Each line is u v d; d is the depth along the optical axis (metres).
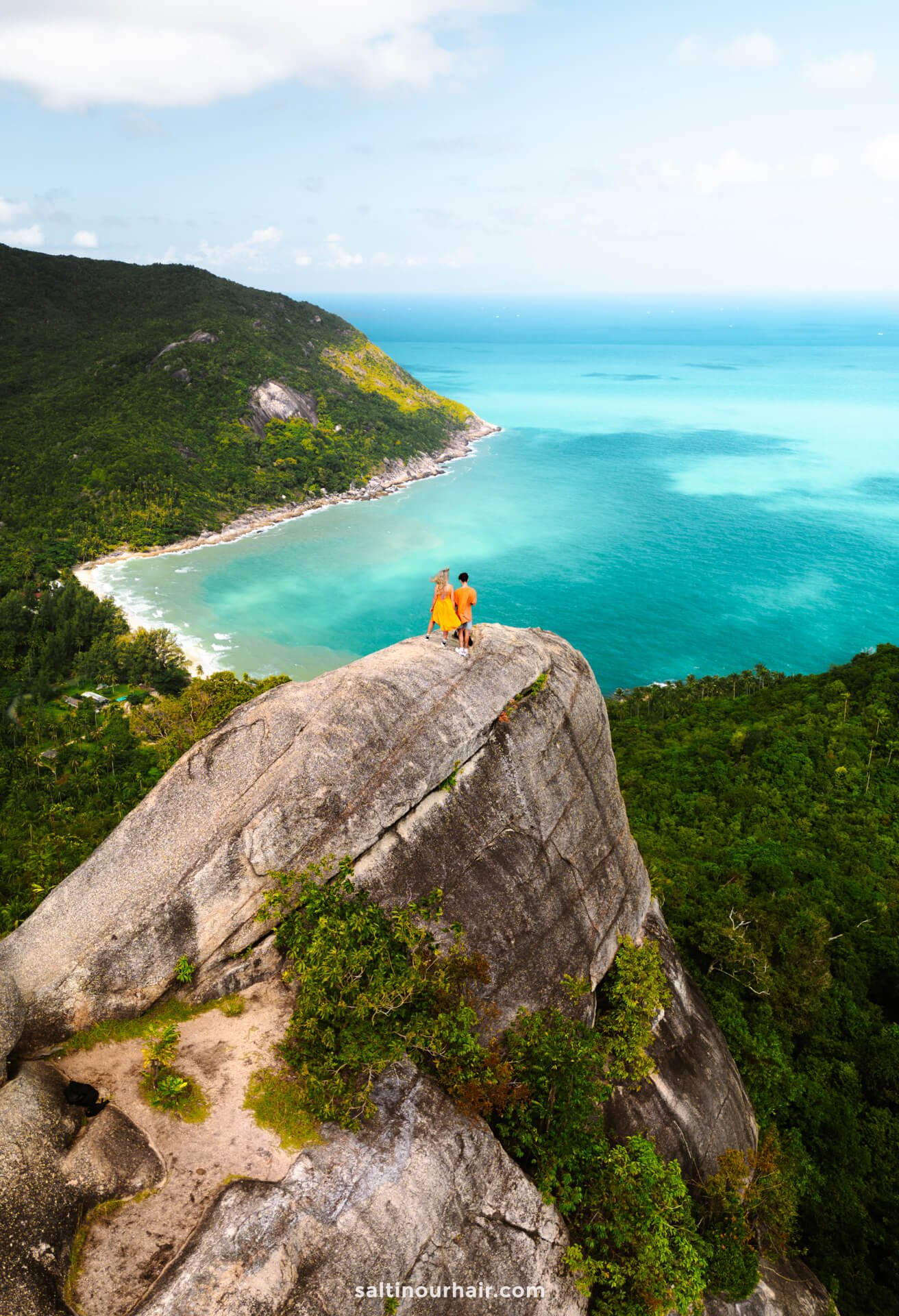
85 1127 10.91
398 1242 10.73
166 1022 13.18
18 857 51.56
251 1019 13.42
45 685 101.00
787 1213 20.70
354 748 15.33
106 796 66.44
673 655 129.12
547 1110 14.20
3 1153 9.66
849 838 50.25
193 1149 10.98
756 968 31.31
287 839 14.37
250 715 15.95
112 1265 9.51
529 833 17.88
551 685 19.48
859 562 174.88
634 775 61.09
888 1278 23.66
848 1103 28.47
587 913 19.30
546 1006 17.09
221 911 13.94
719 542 189.75
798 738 65.44
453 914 15.90
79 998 12.82
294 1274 9.66
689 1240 16.20
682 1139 19.25
